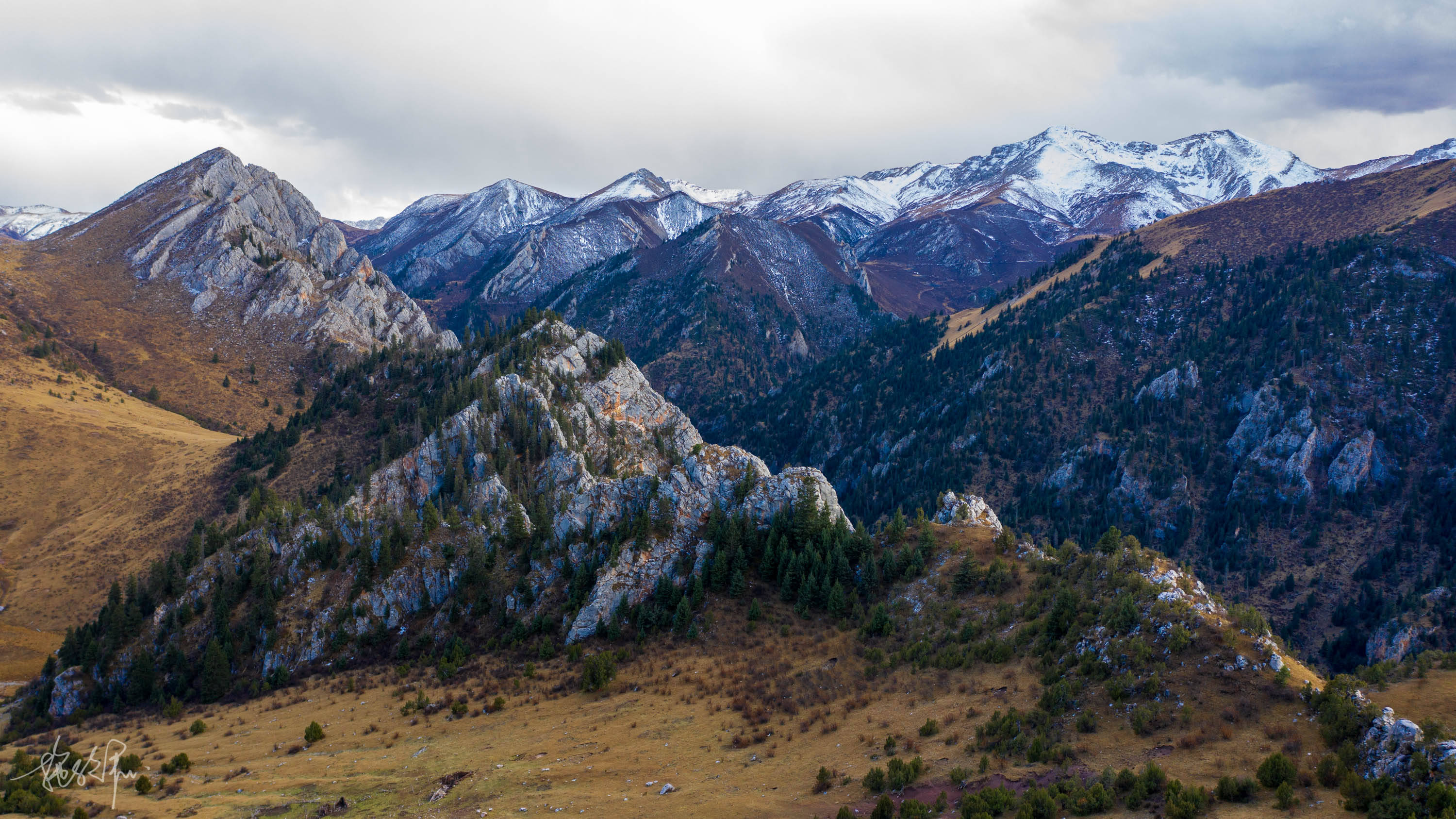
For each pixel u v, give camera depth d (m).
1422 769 44.00
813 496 126.12
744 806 57.09
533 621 119.12
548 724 85.88
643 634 110.38
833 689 82.88
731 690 88.19
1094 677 65.25
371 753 83.06
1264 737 52.81
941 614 95.75
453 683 106.94
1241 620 64.44
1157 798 48.19
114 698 121.06
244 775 79.00
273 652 123.56
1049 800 49.34
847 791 57.66
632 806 59.41
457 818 60.72
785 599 114.38
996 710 66.94
